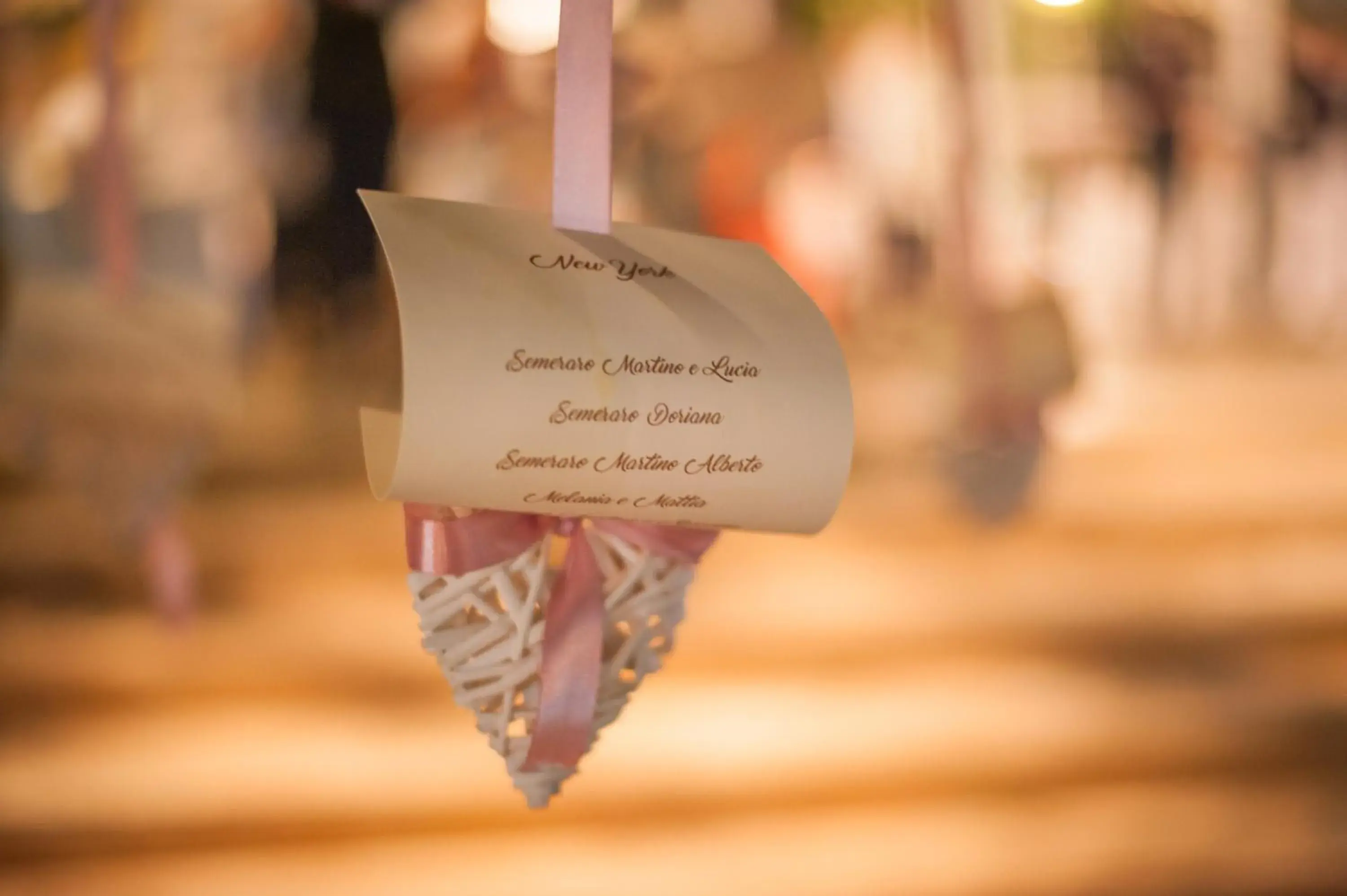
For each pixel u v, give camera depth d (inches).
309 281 123.7
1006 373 140.3
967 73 140.6
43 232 99.9
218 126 122.6
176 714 102.0
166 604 112.6
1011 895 88.8
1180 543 142.1
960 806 97.6
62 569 118.3
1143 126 193.2
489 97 156.3
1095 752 105.3
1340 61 200.1
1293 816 98.7
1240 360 197.0
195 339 99.3
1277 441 167.0
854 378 165.6
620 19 175.6
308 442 136.9
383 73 113.7
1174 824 96.7
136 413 96.6
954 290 148.4
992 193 142.6
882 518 143.9
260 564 123.4
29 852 85.7
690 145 176.2
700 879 88.0
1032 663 118.6
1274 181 201.8
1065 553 138.9
